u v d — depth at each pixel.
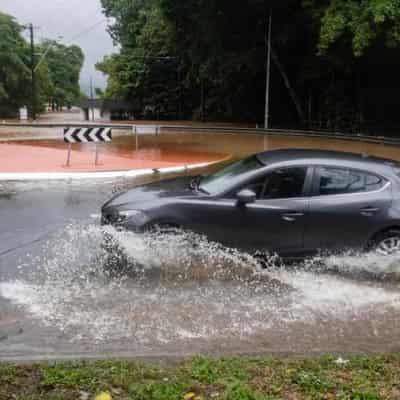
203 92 57.53
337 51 31.52
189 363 3.77
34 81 63.97
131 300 5.55
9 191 11.95
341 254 6.57
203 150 23.56
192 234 6.52
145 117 64.81
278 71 43.78
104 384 3.26
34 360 4.03
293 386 3.27
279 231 6.50
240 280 6.22
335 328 4.96
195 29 41.25
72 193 11.77
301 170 6.63
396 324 5.08
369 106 37.41
